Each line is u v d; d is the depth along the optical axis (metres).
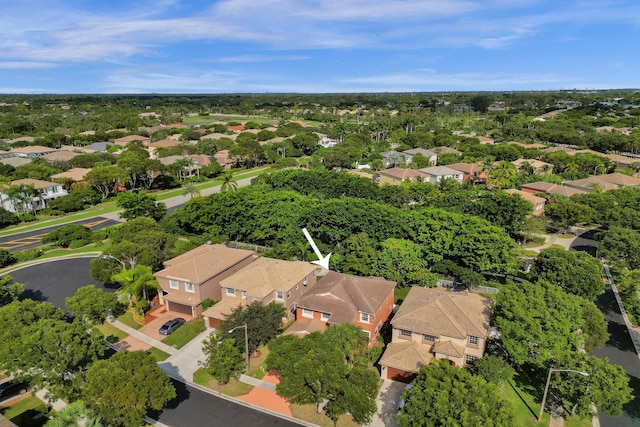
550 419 35.03
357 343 39.50
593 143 157.75
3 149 146.88
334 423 33.97
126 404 29.81
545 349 35.72
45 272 64.56
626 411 36.66
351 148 148.00
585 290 49.38
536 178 107.69
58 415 26.39
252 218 72.69
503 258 56.94
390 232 63.62
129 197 82.81
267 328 41.53
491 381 35.16
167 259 60.28
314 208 68.12
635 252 60.03
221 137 180.62
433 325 40.66
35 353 33.53
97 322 46.97
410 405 29.22
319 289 47.56
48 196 101.06
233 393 38.09
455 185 99.38
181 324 49.34
